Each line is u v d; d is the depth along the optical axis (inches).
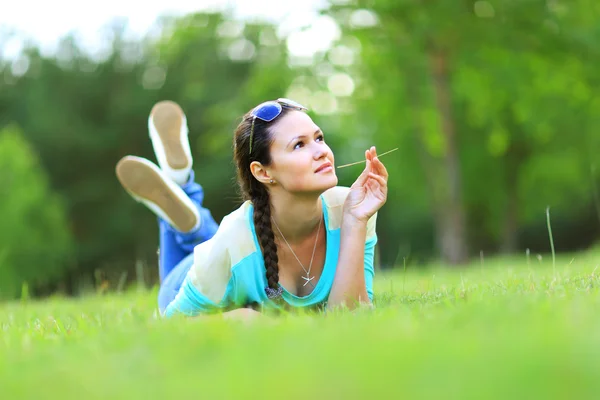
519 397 55.4
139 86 1419.8
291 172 140.9
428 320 99.9
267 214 145.9
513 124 916.6
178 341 93.1
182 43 863.7
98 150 1397.6
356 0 696.4
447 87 705.6
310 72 786.8
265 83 808.9
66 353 96.7
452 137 708.0
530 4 639.1
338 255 149.3
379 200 149.4
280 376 67.2
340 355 75.1
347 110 840.3
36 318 195.2
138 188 193.5
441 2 645.3
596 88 705.6
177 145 211.2
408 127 853.2
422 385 60.3
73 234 1400.1
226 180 1301.7
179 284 183.9
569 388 56.7
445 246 716.0
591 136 877.8
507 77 707.4
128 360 83.8
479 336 80.7
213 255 146.3
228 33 820.6
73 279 1332.4
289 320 111.0
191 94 1031.6
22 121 1418.6
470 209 1092.5
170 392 66.8
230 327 102.3
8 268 1139.3
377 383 61.9
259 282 148.3
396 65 764.6
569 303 106.5
